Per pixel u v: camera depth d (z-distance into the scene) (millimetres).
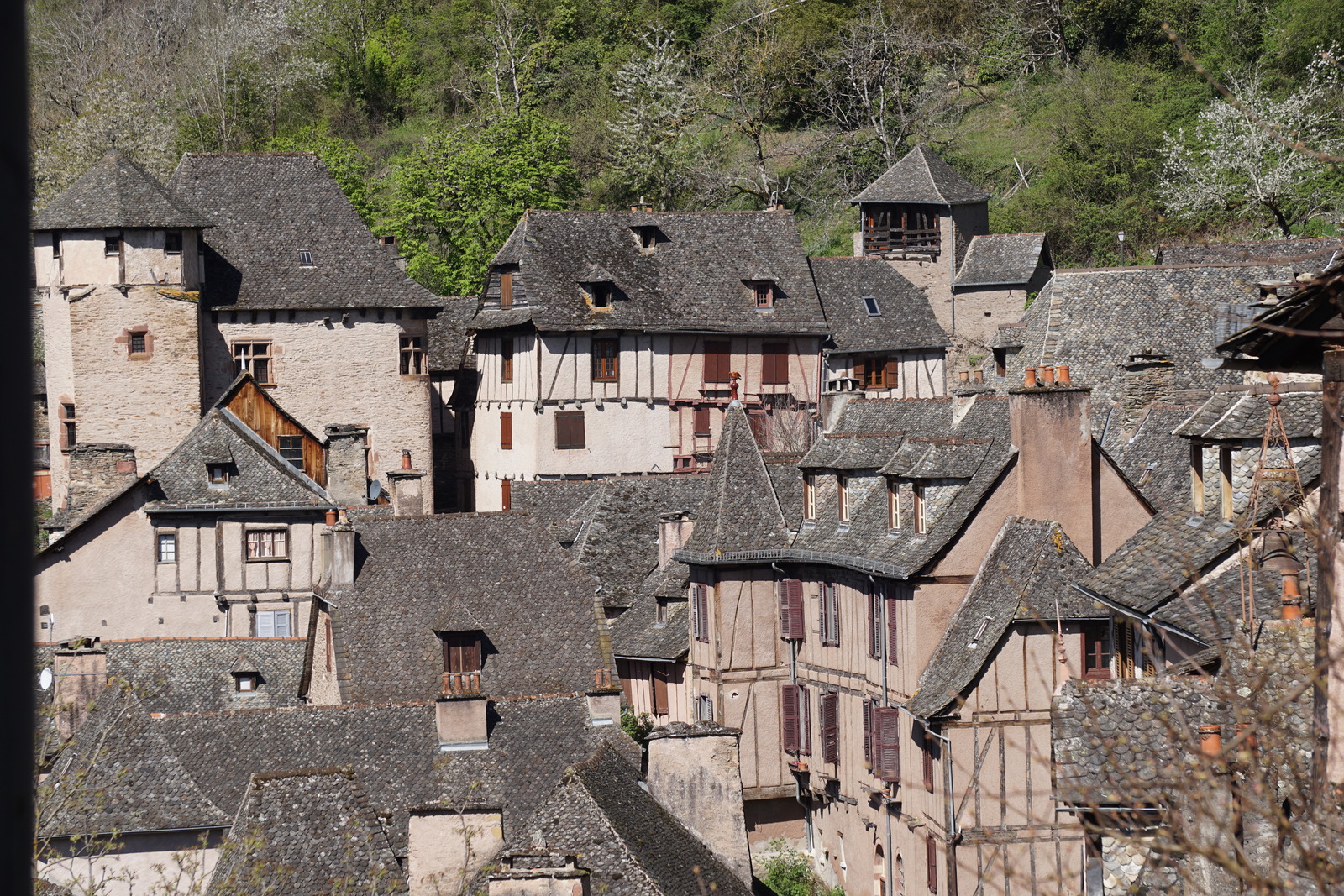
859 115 182750
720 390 126375
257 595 94625
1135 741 35844
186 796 58188
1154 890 27531
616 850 48656
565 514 103438
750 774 77875
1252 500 37000
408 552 75375
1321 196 133875
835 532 73750
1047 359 94938
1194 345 93562
